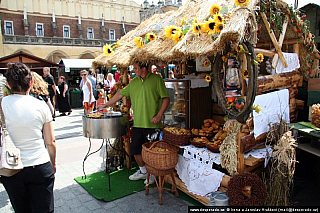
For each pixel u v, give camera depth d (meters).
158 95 3.44
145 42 3.20
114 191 3.43
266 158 2.69
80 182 3.75
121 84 4.36
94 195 3.32
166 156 2.92
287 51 3.55
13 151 1.89
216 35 2.29
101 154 4.72
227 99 2.57
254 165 2.81
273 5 2.64
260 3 2.49
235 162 2.51
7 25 25.45
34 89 3.26
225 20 2.29
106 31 31.42
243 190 2.21
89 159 4.84
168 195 3.30
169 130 3.36
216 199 2.25
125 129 3.70
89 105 7.46
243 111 2.40
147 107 3.39
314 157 3.77
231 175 2.62
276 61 2.96
